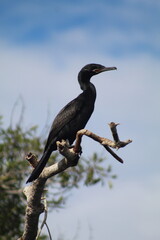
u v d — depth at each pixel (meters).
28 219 8.82
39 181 8.81
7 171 15.57
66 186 15.26
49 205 14.94
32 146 15.58
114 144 8.12
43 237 14.40
